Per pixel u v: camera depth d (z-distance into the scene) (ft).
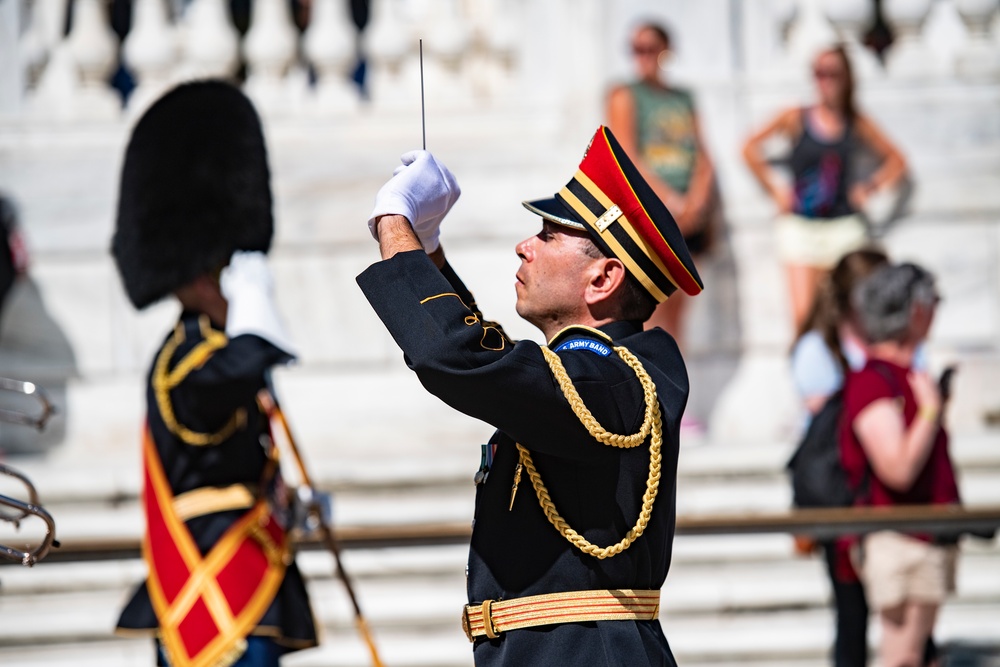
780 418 108.88
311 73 117.29
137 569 86.79
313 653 81.51
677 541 88.43
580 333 36.37
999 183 111.04
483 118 112.16
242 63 118.93
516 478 35.37
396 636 83.71
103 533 88.63
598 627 34.71
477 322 33.53
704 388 109.60
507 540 35.32
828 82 104.78
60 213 108.68
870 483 65.77
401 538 59.57
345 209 109.91
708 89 109.91
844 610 67.62
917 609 64.90
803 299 105.29
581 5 110.83
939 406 64.64
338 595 85.51
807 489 67.21
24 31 112.06
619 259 36.35
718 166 109.81
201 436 53.83
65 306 108.27
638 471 35.22
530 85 113.70
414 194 35.06
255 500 54.80
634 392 35.45
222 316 56.54
